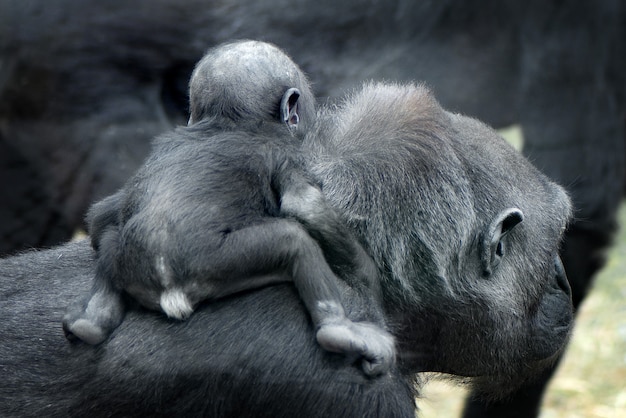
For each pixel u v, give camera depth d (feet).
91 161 36.22
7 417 19.93
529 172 24.16
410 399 20.49
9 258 24.76
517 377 25.09
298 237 17.98
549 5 37.37
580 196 37.04
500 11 38.11
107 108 36.70
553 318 24.72
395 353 19.15
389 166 20.81
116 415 19.42
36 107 35.78
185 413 19.33
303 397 18.94
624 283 46.75
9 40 35.70
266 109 20.35
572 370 46.03
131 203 18.60
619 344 46.68
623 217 39.04
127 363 19.15
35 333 20.85
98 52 36.65
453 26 38.34
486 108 38.93
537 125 38.19
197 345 18.99
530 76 38.29
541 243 23.56
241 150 18.95
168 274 17.62
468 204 21.54
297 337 18.97
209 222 17.67
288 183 18.83
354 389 18.81
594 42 37.70
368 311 19.08
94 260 22.16
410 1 38.47
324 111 23.04
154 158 19.11
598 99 37.93
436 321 21.77
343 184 20.26
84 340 18.89
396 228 20.54
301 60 38.78
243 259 17.62
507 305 22.65
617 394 43.83
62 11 36.19
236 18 39.55
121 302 19.15
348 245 19.16
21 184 35.86
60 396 19.81
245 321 19.10
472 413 32.07
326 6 38.37
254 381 19.06
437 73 38.42
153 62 37.86
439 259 21.03
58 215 36.47
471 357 22.95
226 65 20.58
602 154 37.63
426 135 21.65
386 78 38.34
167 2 37.86
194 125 19.93
